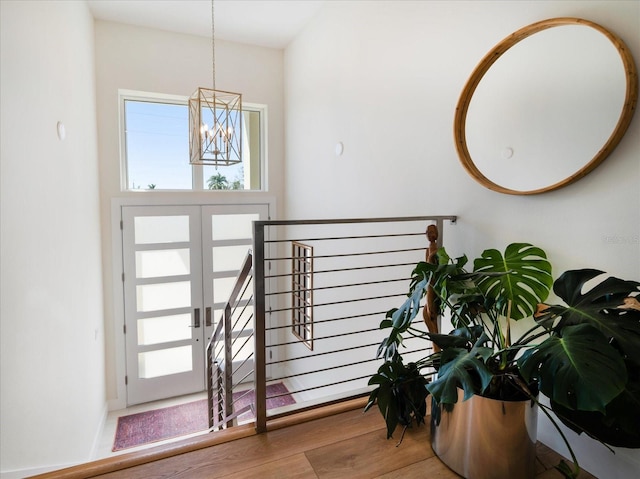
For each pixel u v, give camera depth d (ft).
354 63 10.21
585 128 4.79
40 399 7.20
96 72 13.15
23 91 6.68
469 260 6.72
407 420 5.43
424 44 7.64
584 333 3.67
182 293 15.31
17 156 6.38
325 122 12.05
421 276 5.78
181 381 15.43
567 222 5.10
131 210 14.24
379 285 9.46
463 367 4.20
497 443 4.48
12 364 6.06
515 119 5.69
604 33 4.53
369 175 9.75
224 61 14.84
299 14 12.65
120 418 13.82
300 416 6.02
